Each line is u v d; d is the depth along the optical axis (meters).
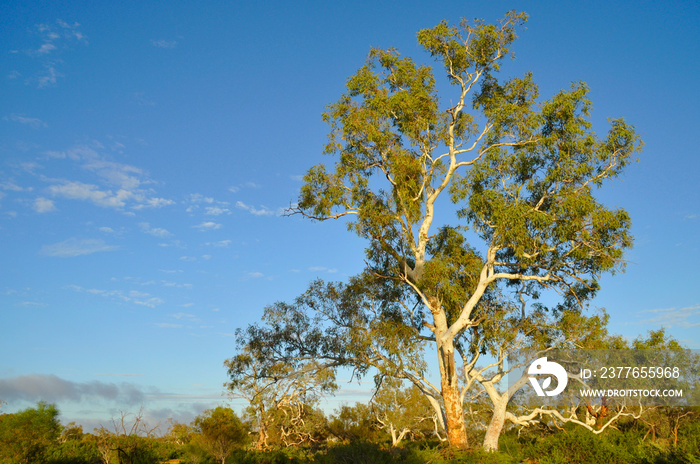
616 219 21.86
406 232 24.52
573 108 22.45
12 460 21.11
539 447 21.17
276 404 33.69
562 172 22.67
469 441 31.53
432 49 25.19
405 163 23.30
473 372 25.02
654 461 17.86
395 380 25.48
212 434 28.38
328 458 23.31
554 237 22.92
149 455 23.28
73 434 32.69
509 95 24.86
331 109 24.55
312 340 27.05
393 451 23.03
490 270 24.58
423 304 26.94
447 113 24.95
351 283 26.73
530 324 26.00
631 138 22.36
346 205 24.67
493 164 23.58
